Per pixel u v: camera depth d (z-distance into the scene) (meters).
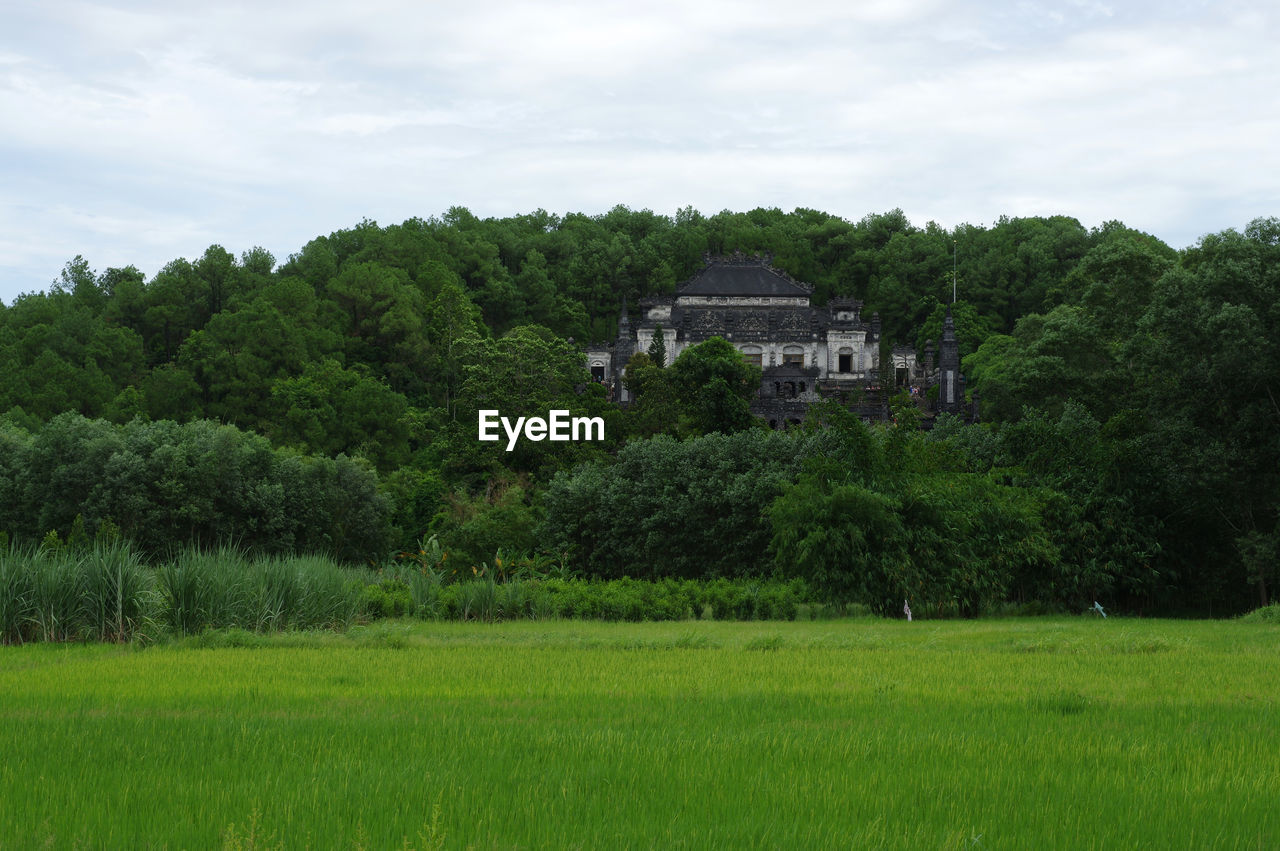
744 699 19.81
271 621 34.47
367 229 172.00
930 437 60.59
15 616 30.56
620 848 10.84
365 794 12.60
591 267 178.75
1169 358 51.53
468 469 85.50
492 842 10.91
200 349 110.94
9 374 101.31
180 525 67.69
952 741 15.88
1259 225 52.50
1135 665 25.44
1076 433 54.84
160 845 10.84
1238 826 11.73
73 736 15.96
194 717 17.69
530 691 20.70
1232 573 53.03
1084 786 13.37
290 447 87.81
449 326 131.00
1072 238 172.88
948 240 189.62
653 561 61.12
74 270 144.00
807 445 58.75
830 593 46.88
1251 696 20.55
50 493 66.31
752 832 11.30
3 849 10.76
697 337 144.00
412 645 31.09
